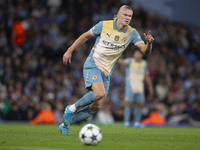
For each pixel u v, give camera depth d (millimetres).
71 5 67000
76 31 63219
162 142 19125
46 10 64438
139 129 34625
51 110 48625
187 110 56031
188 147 16641
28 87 50125
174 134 27109
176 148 16062
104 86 21922
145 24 71250
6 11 59562
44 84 50438
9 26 58125
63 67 56188
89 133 15836
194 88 60938
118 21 21547
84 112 21828
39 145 15750
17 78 51031
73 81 54312
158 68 62375
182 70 65625
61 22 62719
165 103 56031
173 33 72375
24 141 17281
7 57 52781
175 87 59688
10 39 57125
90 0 68938
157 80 57781
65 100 50906
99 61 21422
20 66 53062
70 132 24391
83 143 15977
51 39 58812
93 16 66688
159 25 72688
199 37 74875
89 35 21609
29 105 47688
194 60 70562
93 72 21078
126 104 40156
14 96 47625
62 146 15547
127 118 40094
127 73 40406
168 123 51625
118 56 22125
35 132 24328
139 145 16828
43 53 56625
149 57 63062
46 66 54781
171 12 73750
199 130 35156
